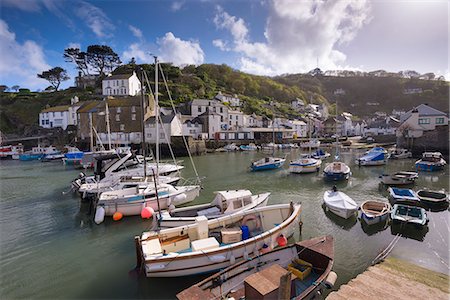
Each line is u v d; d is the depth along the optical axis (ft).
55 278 28.22
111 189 52.01
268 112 270.05
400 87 427.74
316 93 450.71
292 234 36.45
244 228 31.89
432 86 402.72
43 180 84.12
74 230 41.55
